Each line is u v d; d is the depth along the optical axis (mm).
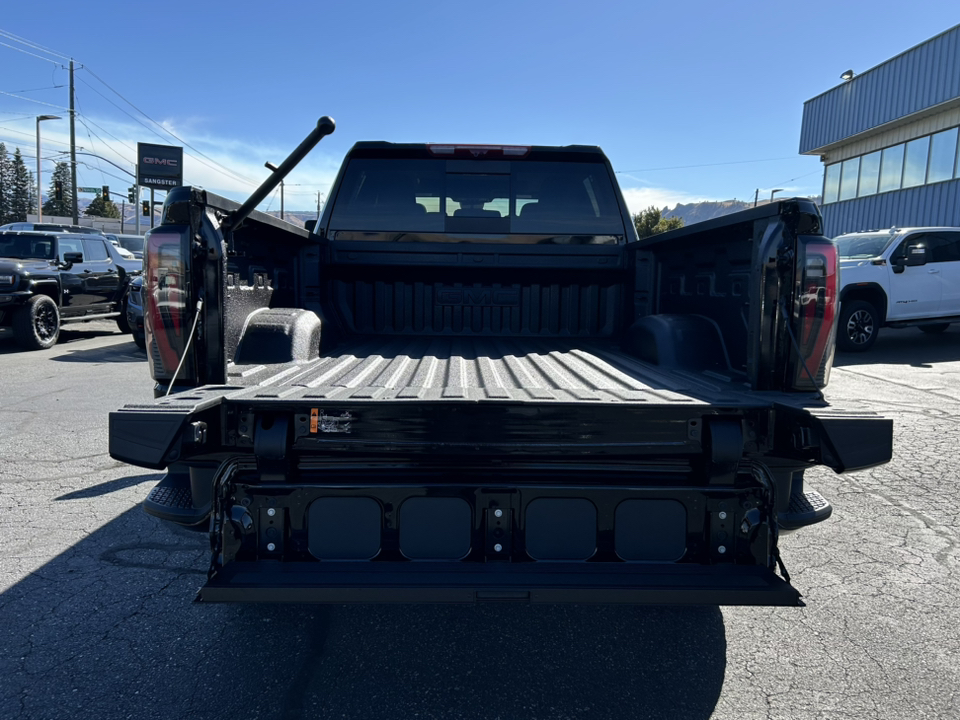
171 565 3330
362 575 2068
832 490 4617
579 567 2131
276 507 2125
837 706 2262
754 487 2145
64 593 3033
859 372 9367
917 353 11328
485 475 2195
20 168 106312
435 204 4035
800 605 2010
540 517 2141
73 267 12477
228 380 2398
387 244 3982
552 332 4090
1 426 6121
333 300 4023
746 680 2418
